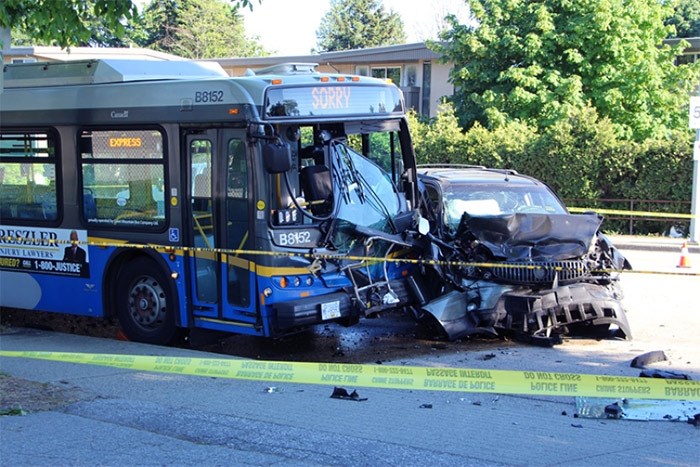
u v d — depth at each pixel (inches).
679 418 262.7
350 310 370.6
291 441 236.2
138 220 399.5
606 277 391.5
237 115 353.1
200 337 397.1
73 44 463.8
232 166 363.6
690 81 1095.6
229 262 366.6
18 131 442.0
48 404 272.8
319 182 364.5
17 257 448.8
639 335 416.8
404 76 1384.1
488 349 383.6
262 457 220.4
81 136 418.0
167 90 382.0
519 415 268.4
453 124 1032.8
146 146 393.7
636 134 1064.8
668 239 874.1
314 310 356.2
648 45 1088.8
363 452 226.5
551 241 387.5
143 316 404.5
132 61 416.5
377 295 381.7
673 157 900.0
